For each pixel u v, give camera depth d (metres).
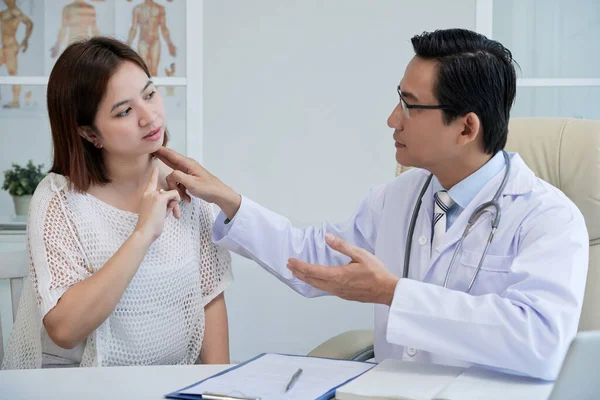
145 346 1.53
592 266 1.59
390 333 1.13
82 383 1.14
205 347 1.65
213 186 1.56
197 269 1.62
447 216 1.40
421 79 1.28
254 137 2.65
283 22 2.62
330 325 2.68
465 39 1.28
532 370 1.06
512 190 1.32
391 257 1.47
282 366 1.21
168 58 2.61
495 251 1.30
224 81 2.63
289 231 1.61
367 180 2.68
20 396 1.08
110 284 1.39
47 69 2.58
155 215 1.44
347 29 2.63
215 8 2.61
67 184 1.52
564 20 2.63
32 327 1.52
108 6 2.58
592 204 1.59
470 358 1.11
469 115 1.27
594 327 1.56
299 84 2.64
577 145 1.63
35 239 1.48
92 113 1.46
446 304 1.13
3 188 2.59
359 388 1.02
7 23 2.55
